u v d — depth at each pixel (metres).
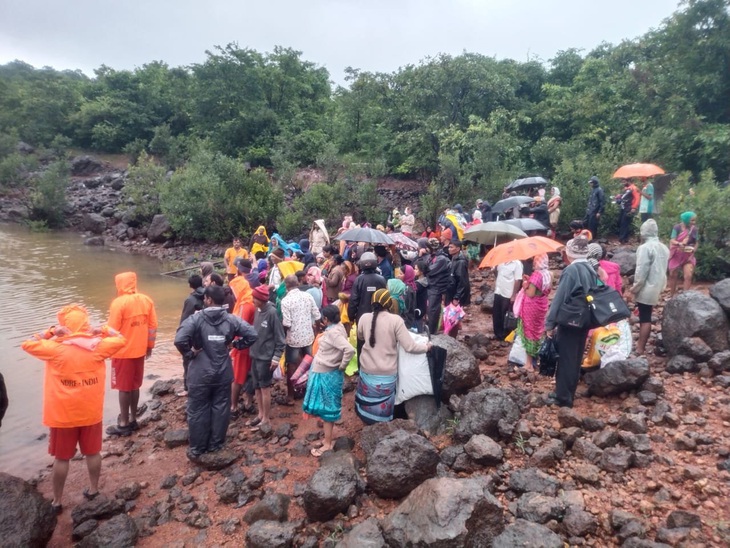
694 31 19.27
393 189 30.12
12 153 40.28
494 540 3.88
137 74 51.19
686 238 8.73
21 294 14.19
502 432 5.37
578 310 5.51
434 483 4.15
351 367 7.48
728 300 6.74
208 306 5.91
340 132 35.50
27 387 8.25
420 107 28.52
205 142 38.03
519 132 27.34
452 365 6.25
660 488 4.48
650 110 21.09
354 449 5.79
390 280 7.39
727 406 5.50
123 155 46.97
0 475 4.72
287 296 6.98
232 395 6.89
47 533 4.60
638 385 5.93
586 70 27.78
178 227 24.09
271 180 27.92
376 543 3.94
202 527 4.78
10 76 70.94
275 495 4.77
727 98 19.14
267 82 40.50
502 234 8.99
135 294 6.60
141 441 6.54
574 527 4.09
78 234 28.06
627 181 15.07
